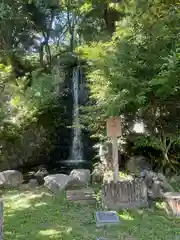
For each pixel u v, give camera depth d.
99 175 6.74
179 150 6.61
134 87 5.50
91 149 9.77
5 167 8.18
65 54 13.26
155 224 4.30
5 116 8.23
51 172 8.66
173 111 6.43
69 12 13.43
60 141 10.25
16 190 6.43
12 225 4.40
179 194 4.87
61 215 4.77
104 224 4.31
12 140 8.48
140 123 6.80
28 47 13.80
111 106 5.47
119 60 5.60
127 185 5.03
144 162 6.65
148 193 5.23
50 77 10.13
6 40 12.55
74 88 11.10
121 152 7.17
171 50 5.57
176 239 3.80
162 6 6.34
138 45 5.83
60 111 10.23
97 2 9.78
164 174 6.39
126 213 4.72
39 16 13.22
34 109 9.14
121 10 7.09
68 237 3.94
